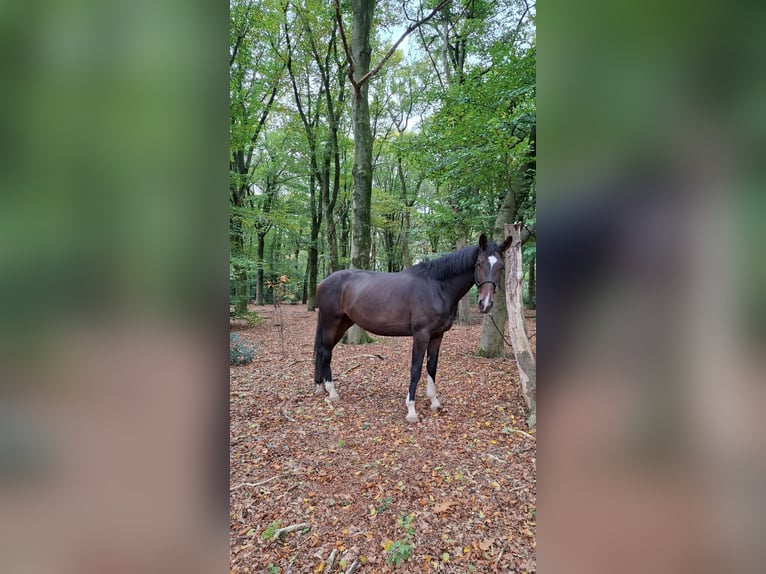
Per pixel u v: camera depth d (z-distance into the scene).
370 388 4.11
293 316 11.10
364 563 1.61
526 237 4.09
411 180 15.84
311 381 4.38
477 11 6.93
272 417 3.26
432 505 1.98
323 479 2.25
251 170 11.75
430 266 3.36
